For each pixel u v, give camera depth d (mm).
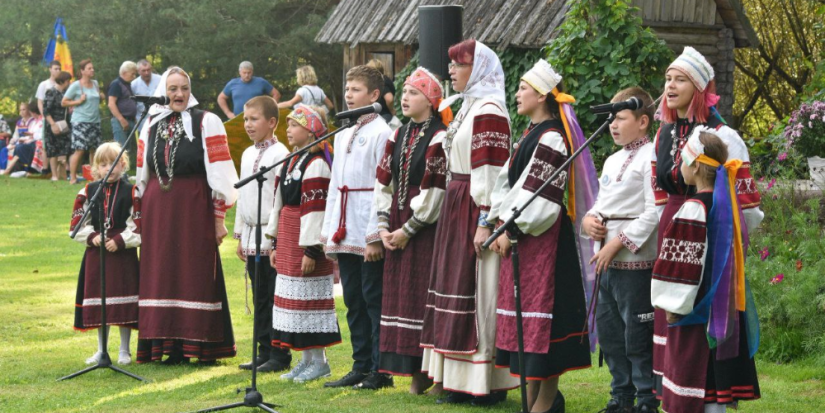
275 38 28109
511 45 15609
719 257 5586
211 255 8609
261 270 8555
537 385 6965
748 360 5742
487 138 6906
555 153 6527
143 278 8656
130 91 21375
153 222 8617
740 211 5730
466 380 7031
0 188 21234
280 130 12125
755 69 20859
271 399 7328
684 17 15805
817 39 19219
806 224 9453
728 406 5953
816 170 11219
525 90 6746
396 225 7492
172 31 28406
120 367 8578
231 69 27344
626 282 6438
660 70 12797
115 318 8664
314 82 16484
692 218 5605
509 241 6672
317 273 8062
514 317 6648
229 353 8727
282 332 8047
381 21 19266
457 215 7047
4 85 31062
